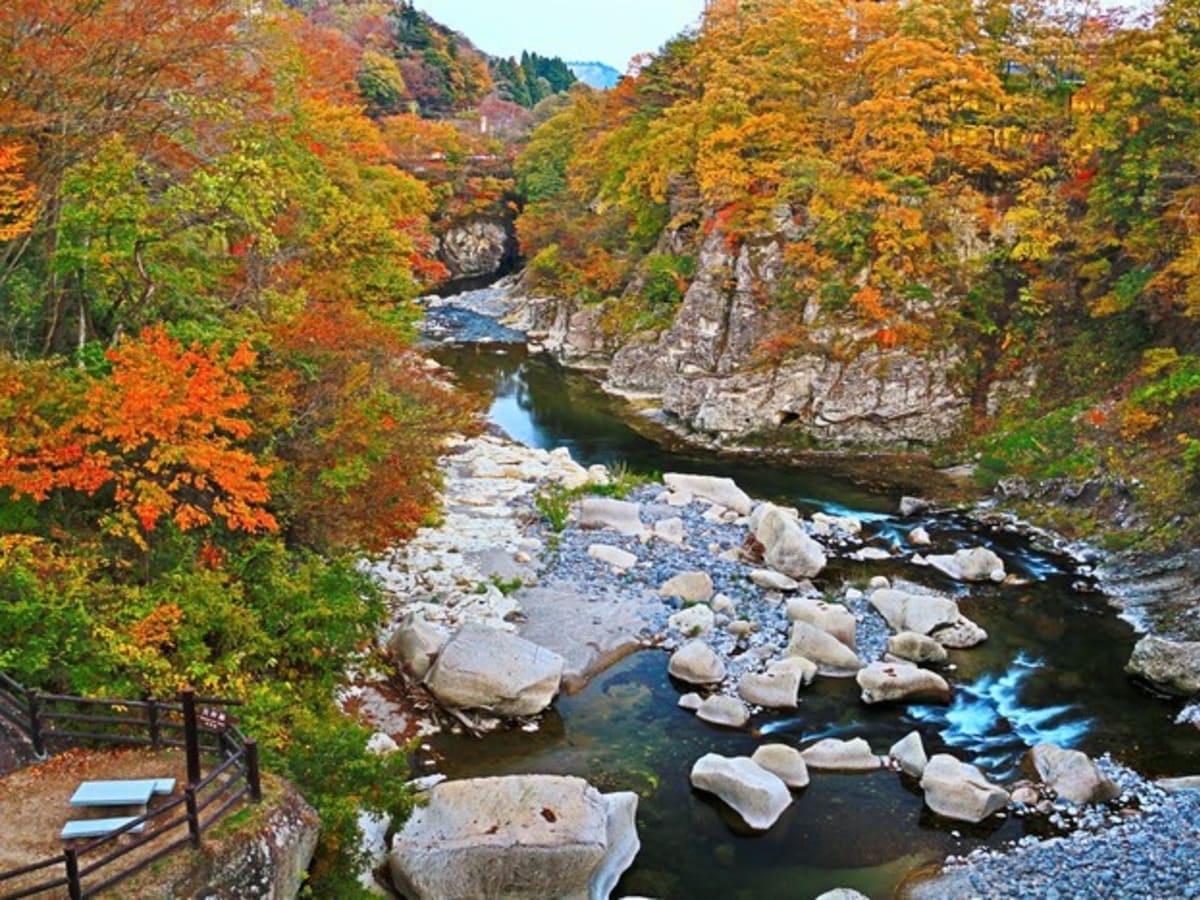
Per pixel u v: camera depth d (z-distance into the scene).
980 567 25.03
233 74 19.56
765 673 19.11
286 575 14.99
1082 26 44.22
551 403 44.97
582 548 25.69
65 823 9.35
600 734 17.47
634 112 57.00
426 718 17.58
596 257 55.16
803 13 45.66
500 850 12.42
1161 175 30.58
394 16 110.31
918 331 36.88
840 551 26.80
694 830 14.80
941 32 41.09
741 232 41.59
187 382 13.02
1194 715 18.19
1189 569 23.52
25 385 12.65
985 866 13.84
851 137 41.78
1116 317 34.31
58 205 16.88
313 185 25.66
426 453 19.75
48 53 14.72
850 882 13.68
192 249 18.45
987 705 18.75
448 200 83.19
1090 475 28.84
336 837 10.91
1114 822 14.91
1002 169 38.09
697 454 37.09
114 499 14.08
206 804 9.02
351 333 17.75
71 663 11.66
